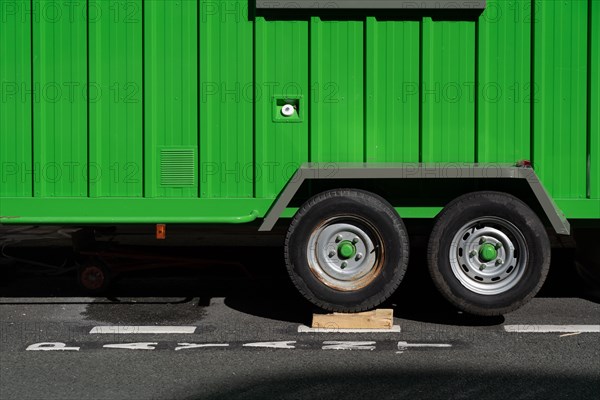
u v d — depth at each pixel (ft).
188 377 16.66
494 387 16.06
